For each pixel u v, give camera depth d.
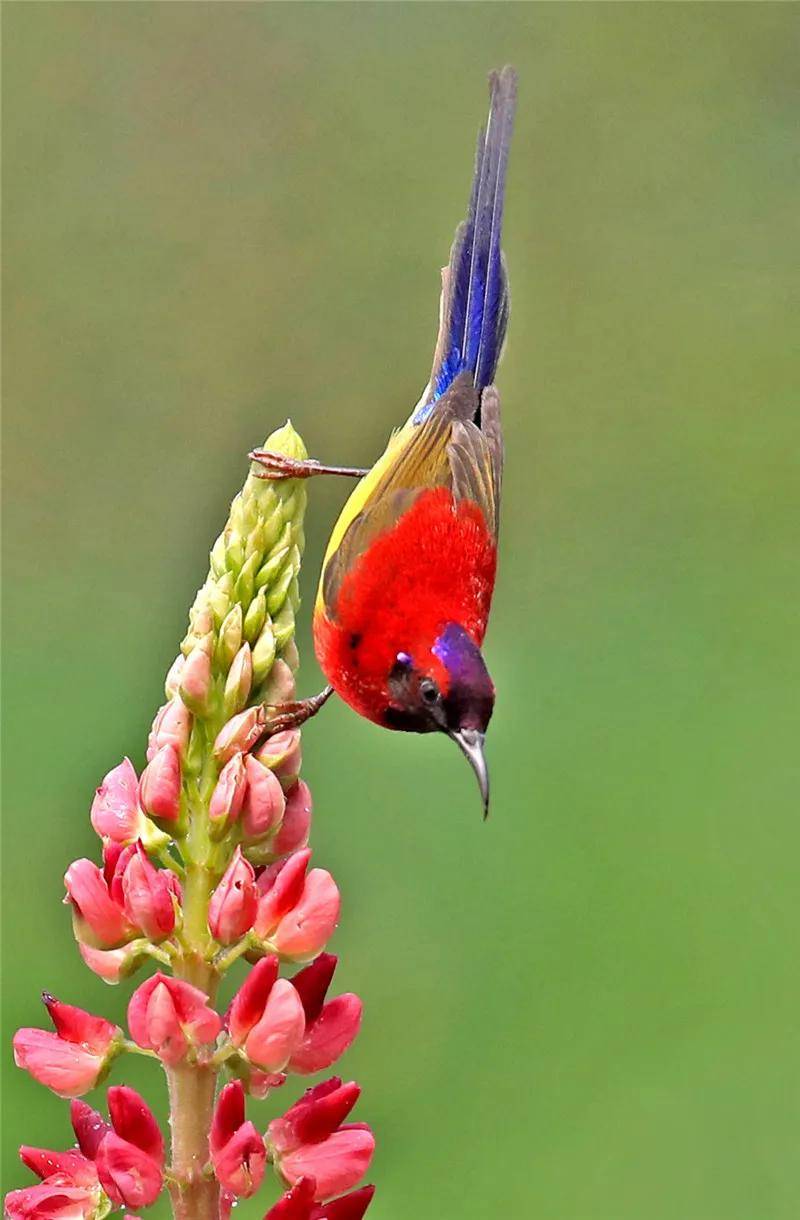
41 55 14.85
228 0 15.25
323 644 8.66
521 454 14.61
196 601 5.08
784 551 13.73
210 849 4.90
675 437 14.66
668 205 15.68
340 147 15.11
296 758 5.05
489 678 8.34
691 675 12.22
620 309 15.35
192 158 14.82
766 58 15.95
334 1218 4.80
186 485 13.94
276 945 4.81
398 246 14.89
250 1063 4.73
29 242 14.34
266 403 14.16
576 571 13.47
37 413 13.89
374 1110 9.12
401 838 10.10
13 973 9.16
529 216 15.69
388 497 8.81
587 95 15.88
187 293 14.45
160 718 4.92
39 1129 8.37
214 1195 4.78
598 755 11.12
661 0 15.95
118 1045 4.86
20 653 11.91
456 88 15.40
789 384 15.07
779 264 15.66
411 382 14.51
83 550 13.38
